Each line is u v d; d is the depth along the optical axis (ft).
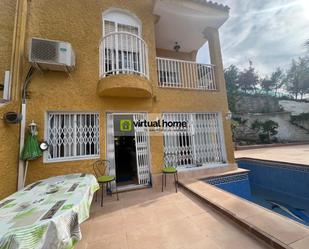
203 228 9.84
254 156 29.60
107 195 15.72
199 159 20.68
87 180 10.73
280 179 22.18
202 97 21.09
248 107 65.82
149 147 18.07
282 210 17.31
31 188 9.43
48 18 15.89
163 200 14.11
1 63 13.89
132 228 10.23
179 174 18.80
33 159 13.96
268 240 7.89
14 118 12.32
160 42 26.78
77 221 6.57
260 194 22.22
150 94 17.38
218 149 21.65
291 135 56.80
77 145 15.84
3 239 4.72
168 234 9.46
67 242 5.76
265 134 55.98
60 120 15.62
